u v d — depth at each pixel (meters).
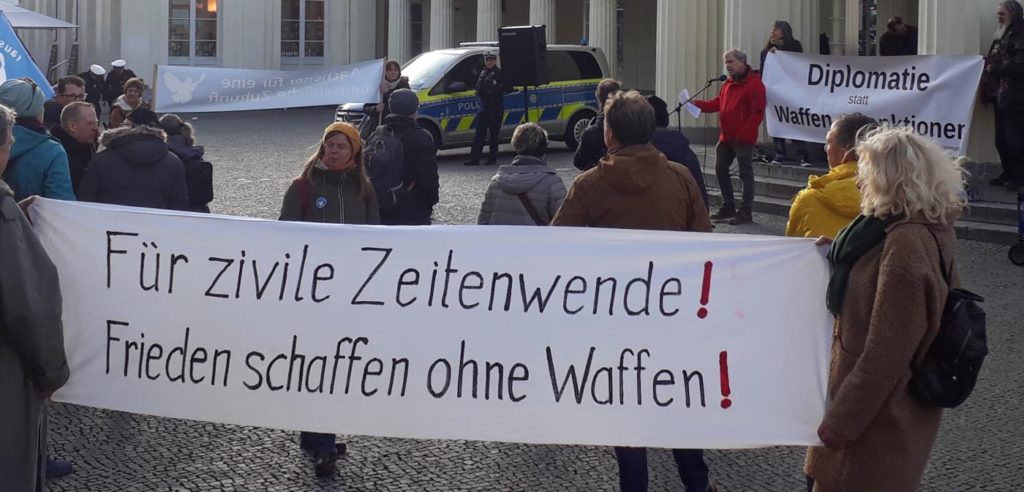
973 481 5.77
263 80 9.75
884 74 12.30
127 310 4.48
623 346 4.33
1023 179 12.66
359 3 38.22
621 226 4.87
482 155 20.72
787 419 4.29
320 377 4.44
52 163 6.13
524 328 4.36
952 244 3.64
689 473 5.05
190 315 4.47
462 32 37.09
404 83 16.75
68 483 5.62
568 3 33.19
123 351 4.49
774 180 14.38
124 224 4.46
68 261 4.47
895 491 3.62
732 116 12.75
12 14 19.14
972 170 12.88
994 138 12.90
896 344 3.49
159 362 4.49
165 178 6.89
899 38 15.95
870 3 17.70
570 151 21.61
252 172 18.27
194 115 32.44
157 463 5.93
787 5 15.37
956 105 11.81
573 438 4.38
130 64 35.81
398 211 8.01
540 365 4.36
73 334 4.49
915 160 3.57
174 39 36.25
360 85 9.87
